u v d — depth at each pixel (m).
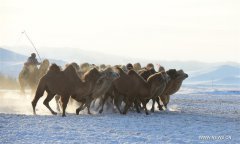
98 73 23.03
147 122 20.44
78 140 15.58
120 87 23.89
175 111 26.92
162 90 24.83
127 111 25.31
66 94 22.11
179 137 16.84
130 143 15.29
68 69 22.56
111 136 16.47
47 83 22.31
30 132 16.72
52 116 21.44
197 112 26.86
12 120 19.31
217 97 45.84
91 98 23.39
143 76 26.11
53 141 15.27
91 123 19.39
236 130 19.22
